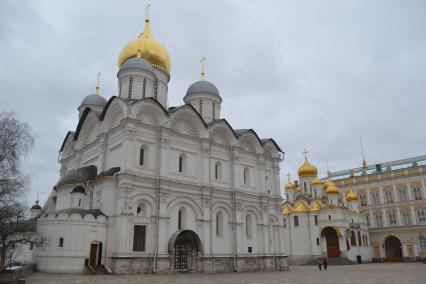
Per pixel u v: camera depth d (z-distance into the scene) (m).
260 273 40.00
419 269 48.00
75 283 24.64
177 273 35.94
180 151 40.66
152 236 35.69
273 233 49.06
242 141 48.62
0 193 24.59
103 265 33.34
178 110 41.25
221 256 40.97
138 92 43.53
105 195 35.62
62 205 38.84
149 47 49.03
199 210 40.38
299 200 76.88
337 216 71.38
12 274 23.52
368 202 90.25
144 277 30.64
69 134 50.16
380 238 85.69
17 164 25.58
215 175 44.16
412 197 84.56
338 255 70.19
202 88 52.34
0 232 27.50
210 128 44.38
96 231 33.75
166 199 37.41
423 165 84.50
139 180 35.94
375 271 44.53
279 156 52.59
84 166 43.44
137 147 37.06
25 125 26.73
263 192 48.38
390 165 97.38
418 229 81.44
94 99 51.12
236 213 43.94
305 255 72.06
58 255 31.95
